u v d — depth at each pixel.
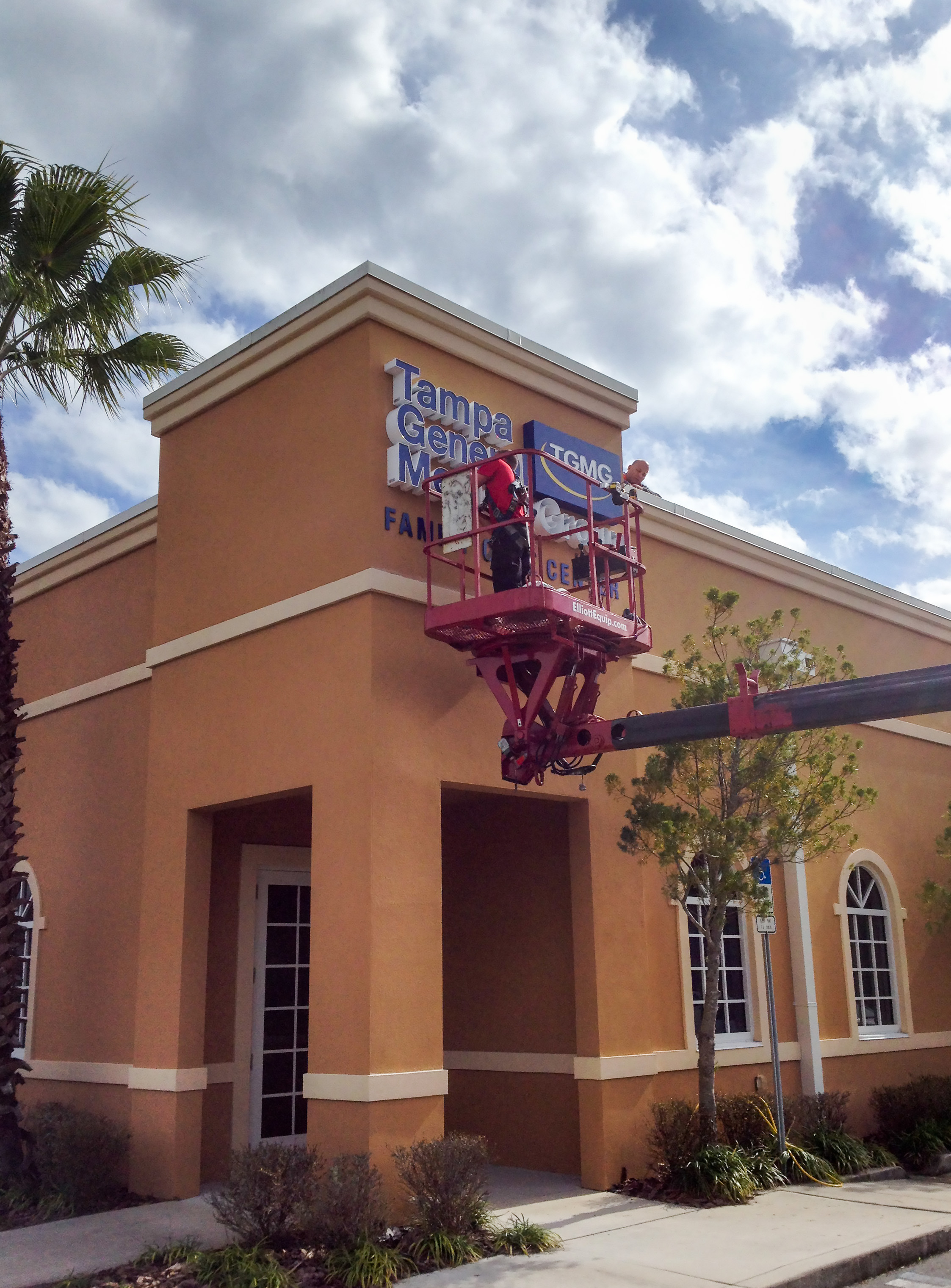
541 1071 10.69
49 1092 11.69
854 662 15.06
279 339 10.28
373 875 8.45
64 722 12.95
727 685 9.69
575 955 10.09
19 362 11.32
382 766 8.71
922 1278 7.44
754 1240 7.86
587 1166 9.66
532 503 10.36
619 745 8.09
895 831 14.66
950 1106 12.30
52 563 13.53
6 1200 9.28
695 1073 11.09
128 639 12.26
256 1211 7.46
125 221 10.88
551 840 11.11
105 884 11.69
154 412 11.65
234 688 10.10
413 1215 7.93
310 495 9.81
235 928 10.94
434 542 9.17
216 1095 10.48
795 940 12.61
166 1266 7.31
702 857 10.30
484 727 9.54
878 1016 13.71
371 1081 8.02
